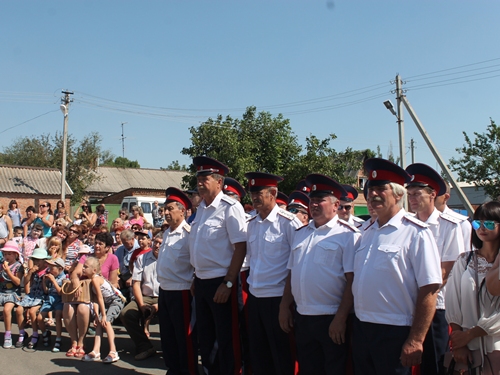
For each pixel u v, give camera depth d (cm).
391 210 336
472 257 337
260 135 2034
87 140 3412
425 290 310
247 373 481
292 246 397
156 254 629
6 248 657
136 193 3391
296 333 386
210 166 466
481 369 321
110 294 609
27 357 605
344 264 366
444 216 407
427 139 1616
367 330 329
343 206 504
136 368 563
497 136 2184
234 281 447
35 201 2623
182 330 495
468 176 2234
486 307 323
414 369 325
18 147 3881
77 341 616
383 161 338
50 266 659
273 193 430
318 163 1947
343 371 365
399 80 1758
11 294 651
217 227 458
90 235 880
